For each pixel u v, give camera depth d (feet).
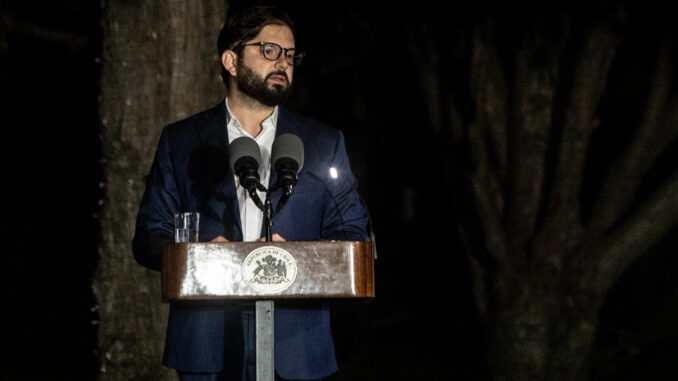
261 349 16.89
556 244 44.91
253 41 19.92
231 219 19.65
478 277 46.24
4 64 60.64
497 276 45.47
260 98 19.95
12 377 66.33
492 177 46.37
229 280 16.42
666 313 69.05
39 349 76.18
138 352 29.27
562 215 45.06
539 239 45.09
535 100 45.03
